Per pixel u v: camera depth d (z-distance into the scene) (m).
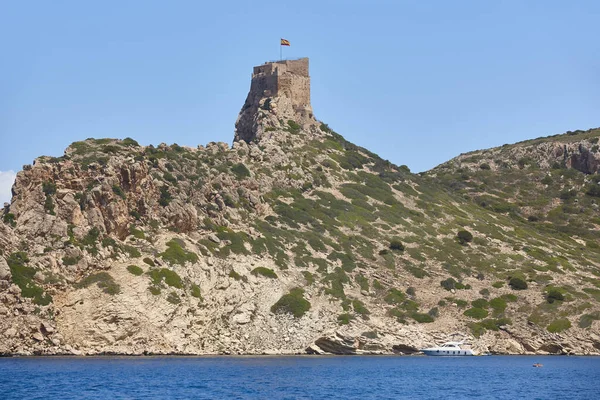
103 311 144.25
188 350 150.00
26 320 136.62
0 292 135.50
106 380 114.50
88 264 149.75
